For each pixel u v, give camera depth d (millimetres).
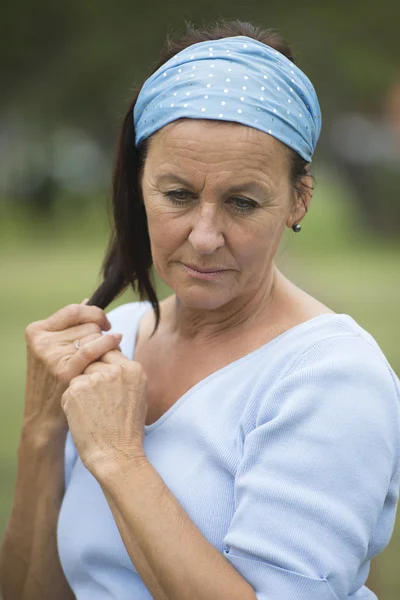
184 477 2688
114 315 3426
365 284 19781
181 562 2484
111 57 20453
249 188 2572
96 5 19641
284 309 2852
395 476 2650
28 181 41281
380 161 38375
